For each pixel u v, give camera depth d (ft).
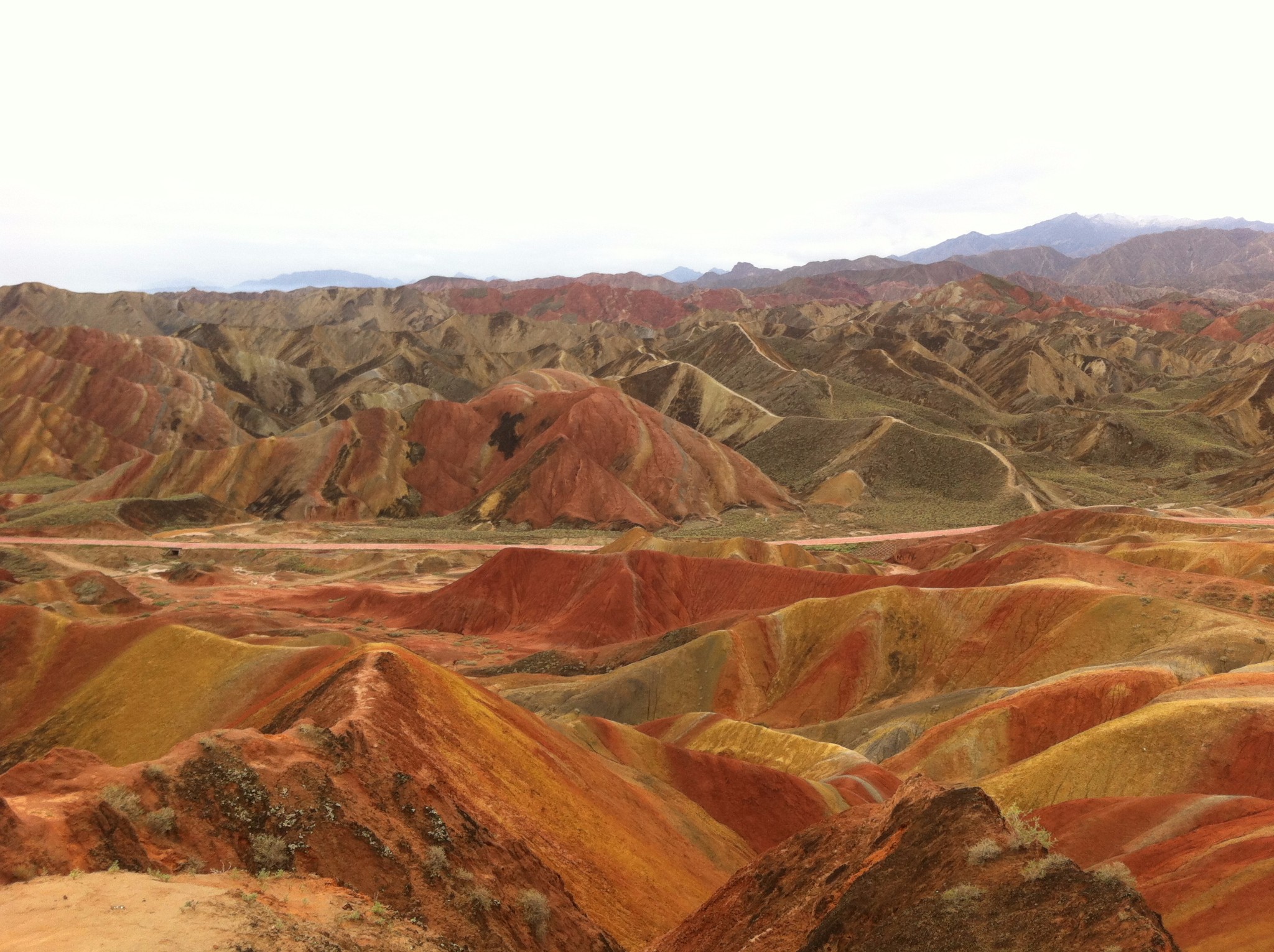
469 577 338.54
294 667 172.96
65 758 71.97
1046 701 169.58
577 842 95.04
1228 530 340.59
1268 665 164.45
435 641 296.92
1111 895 45.68
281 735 76.59
